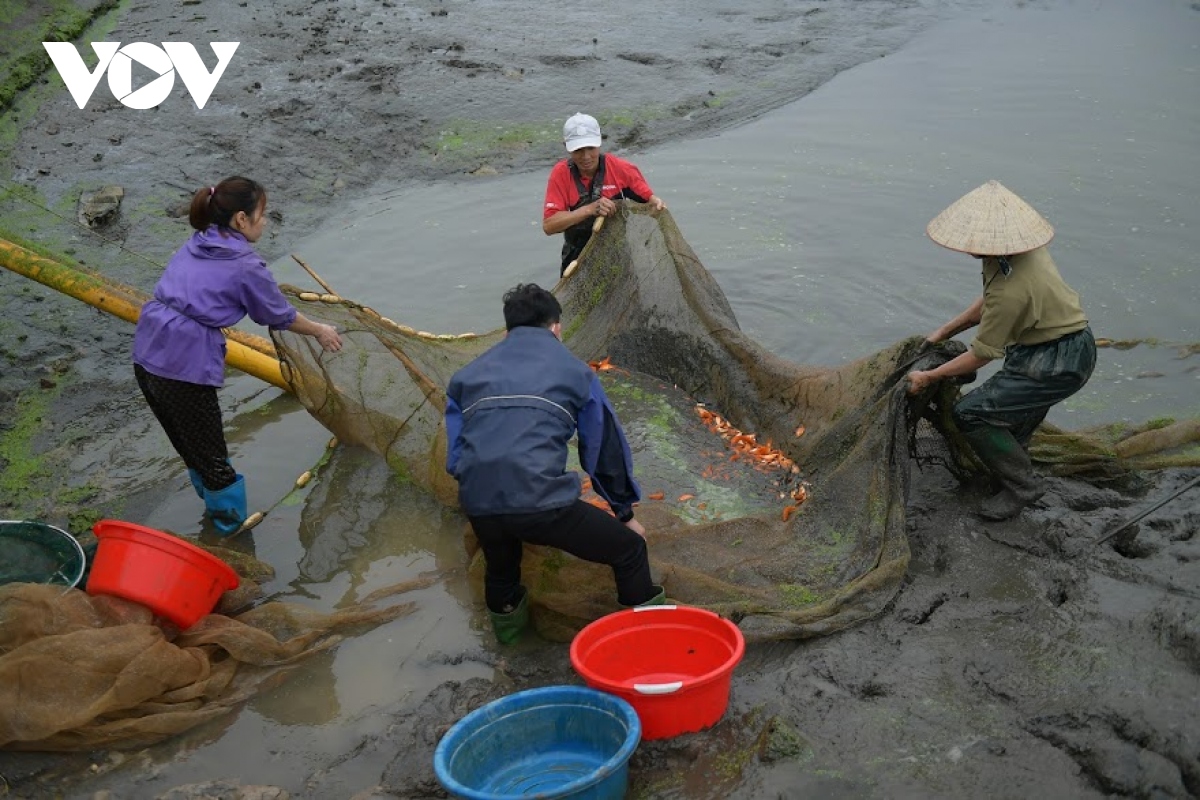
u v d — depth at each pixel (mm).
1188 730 4258
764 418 7004
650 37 14586
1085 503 6113
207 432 6086
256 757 4840
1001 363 8094
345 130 12172
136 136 11844
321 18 15086
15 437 7469
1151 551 5590
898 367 6066
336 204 10977
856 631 5242
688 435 7059
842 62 13758
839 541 5680
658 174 11141
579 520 4848
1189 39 13719
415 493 6746
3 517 6621
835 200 10312
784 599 5379
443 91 12961
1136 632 4926
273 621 5500
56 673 4762
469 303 8945
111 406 7801
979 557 5715
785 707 4754
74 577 5516
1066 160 10680
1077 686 4652
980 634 5125
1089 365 5609
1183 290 8461
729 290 8977
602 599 5332
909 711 4664
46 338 8617
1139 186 10078
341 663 5379
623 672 4898
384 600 5789
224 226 5898
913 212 10000
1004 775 4262
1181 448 6527
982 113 11945
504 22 15148
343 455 7098
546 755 4527
